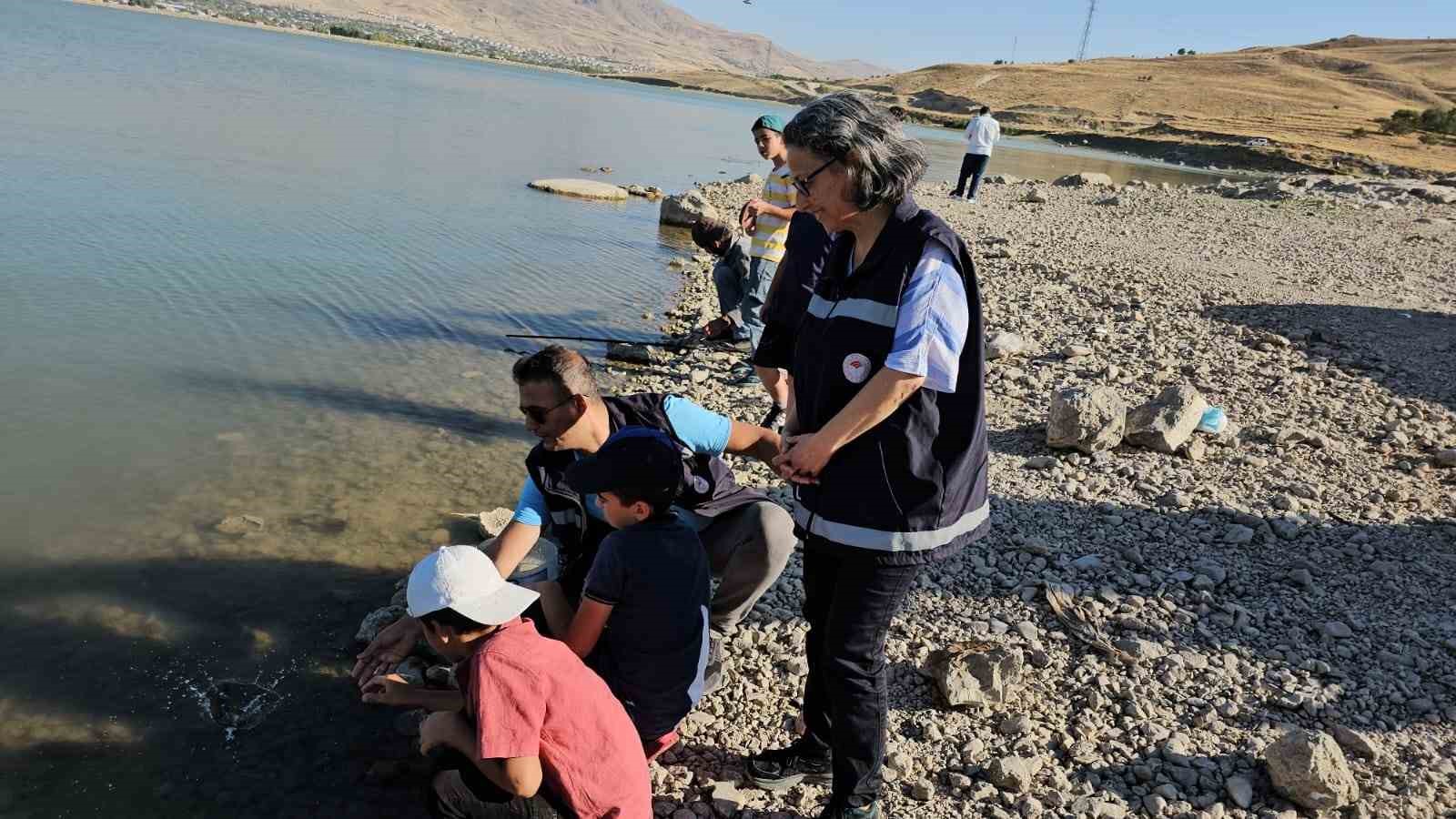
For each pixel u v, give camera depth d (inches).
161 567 183.3
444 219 555.5
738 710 154.8
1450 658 163.5
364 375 297.9
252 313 341.7
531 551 174.6
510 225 566.6
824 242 142.3
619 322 388.2
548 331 363.6
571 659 110.0
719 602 161.5
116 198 488.1
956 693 151.2
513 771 103.0
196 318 328.2
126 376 273.3
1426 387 303.7
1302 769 130.3
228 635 165.0
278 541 196.7
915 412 105.9
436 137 1005.8
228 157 669.3
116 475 217.5
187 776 134.0
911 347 101.5
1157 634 170.6
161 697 148.7
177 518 201.9
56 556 183.2
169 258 397.1
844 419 103.7
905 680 159.8
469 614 106.7
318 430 254.4
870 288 106.7
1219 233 638.5
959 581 189.3
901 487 107.0
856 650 114.6
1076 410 248.8
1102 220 698.2
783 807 135.8
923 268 103.0
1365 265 521.0
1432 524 210.8
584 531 147.6
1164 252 550.0
